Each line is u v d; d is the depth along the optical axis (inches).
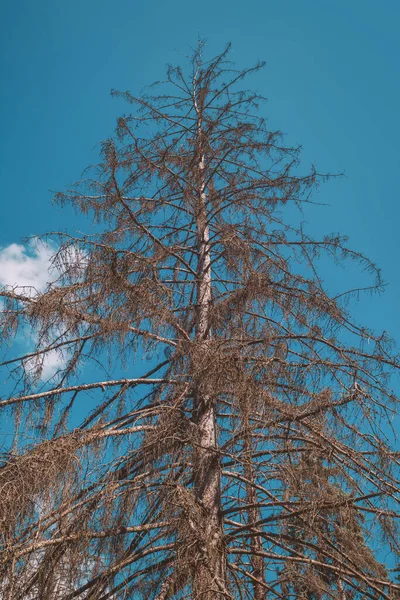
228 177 416.5
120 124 383.6
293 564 268.2
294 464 268.2
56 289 302.8
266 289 305.3
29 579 232.1
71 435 258.5
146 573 240.8
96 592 236.2
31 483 234.4
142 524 252.7
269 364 271.4
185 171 402.0
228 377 266.7
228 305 310.3
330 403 267.9
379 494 252.1
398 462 270.2
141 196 382.0
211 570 220.4
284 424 271.9
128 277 307.0
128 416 287.7
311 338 303.0
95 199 374.0
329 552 264.1
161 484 249.4
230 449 273.0
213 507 273.1
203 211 386.9
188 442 272.4
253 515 302.2
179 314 334.3
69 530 239.3
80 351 308.2
